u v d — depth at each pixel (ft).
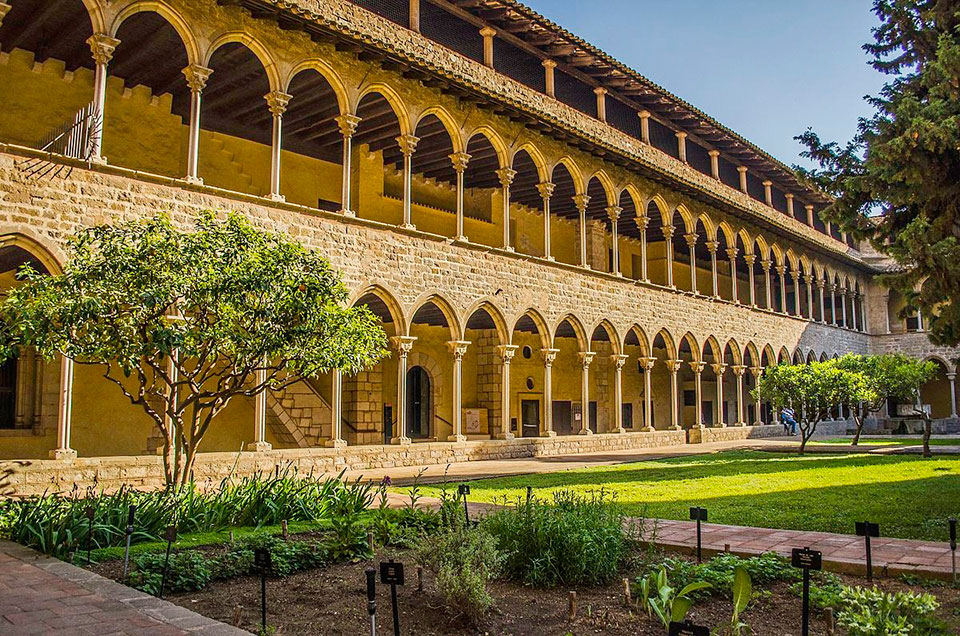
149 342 35.96
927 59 50.39
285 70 66.64
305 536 34.22
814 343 151.53
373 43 69.82
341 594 25.79
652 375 140.15
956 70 44.24
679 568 26.94
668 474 66.28
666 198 113.50
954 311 44.78
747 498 48.98
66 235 53.21
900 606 21.17
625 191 110.42
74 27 62.69
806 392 91.45
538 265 91.20
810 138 52.13
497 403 106.83
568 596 24.93
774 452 96.27
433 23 82.02
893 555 29.68
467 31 85.40
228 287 37.35
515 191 110.01
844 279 168.45
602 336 126.93
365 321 43.75
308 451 65.98
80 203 54.24
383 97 78.23
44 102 68.03
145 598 23.25
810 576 26.66
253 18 64.80
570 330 112.16
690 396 147.84
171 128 76.89
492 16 84.23
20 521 32.94
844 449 99.60
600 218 126.62
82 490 51.13
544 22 85.15
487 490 53.67
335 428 69.15
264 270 38.29
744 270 166.81
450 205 107.14
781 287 143.02
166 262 36.88
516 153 93.71
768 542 32.48
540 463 78.59
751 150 125.29
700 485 57.00
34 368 67.46
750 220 130.93
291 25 66.54
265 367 41.37
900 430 153.99
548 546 27.35
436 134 86.99
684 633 16.69
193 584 26.17
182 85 74.18
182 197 59.62
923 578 27.04
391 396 98.32
